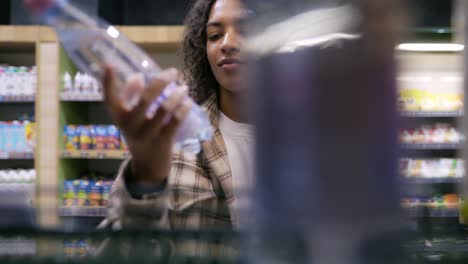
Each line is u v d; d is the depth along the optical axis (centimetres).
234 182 105
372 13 28
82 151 457
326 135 28
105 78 57
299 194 28
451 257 39
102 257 37
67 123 474
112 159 516
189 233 40
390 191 28
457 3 48
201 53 156
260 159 30
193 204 49
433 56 445
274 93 29
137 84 57
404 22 29
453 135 454
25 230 40
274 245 29
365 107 28
